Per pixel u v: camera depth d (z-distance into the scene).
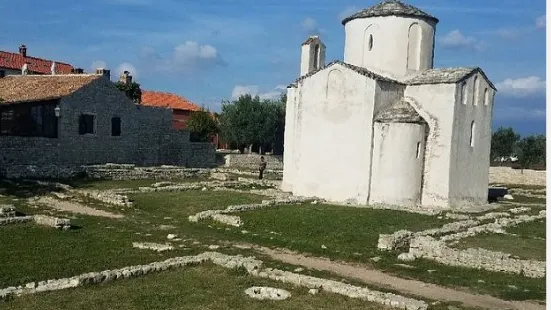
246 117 77.81
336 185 33.59
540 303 14.09
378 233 22.52
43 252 17.27
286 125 38.81
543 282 15.87
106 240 19.69
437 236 22.11
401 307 13.06
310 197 33.19
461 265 17.72
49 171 37.75
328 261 18.34
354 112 32.91
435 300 14.17
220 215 24.55
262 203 28.75
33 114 42.72
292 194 35.56
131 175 41.62
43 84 48.22
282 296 13.80
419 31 36.22
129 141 50.16
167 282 14.66
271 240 20.89
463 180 33.50
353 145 32.91
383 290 15.04
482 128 35.06
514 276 16.58
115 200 28.67
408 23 35.72
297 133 36.62
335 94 33.69
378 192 32.00
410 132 31.53
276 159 70.19
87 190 32.34
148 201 29.91
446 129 32.22
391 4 36.50
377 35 36.00
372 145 32.28
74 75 49.16
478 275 16.72
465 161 33.56
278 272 15.65
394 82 33.25
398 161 31.52
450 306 13.62
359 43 36.75
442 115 32.41
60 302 12.60
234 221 23.61
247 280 15.04
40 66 79.12
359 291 13.95
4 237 19.09
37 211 25.86
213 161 60.47
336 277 16.28
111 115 48.22
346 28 38.06
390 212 27.91
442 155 32.28
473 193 34.66
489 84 35.38
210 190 36.19
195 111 81.06
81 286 13.89
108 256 17.25
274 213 26.25
